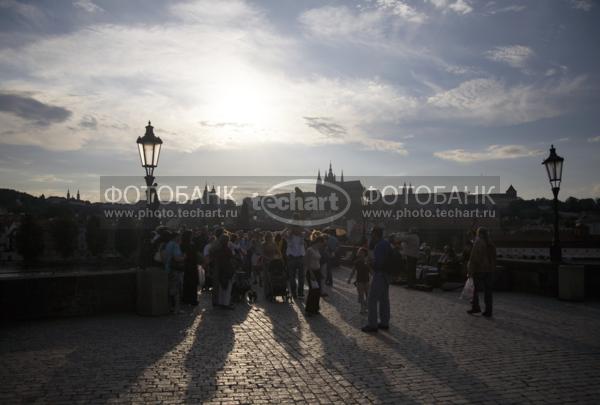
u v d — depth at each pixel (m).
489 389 6.60
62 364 7.77
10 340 9.58
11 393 6.37
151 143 14.11
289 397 6.28
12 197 175.00
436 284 18.88
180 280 13.32
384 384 6.80
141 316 12.56
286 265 17.17
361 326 11.23
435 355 8.42
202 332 10.46
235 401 6.14
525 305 14.35
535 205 133.88
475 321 11.74
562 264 16.05
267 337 9.95
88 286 12.70
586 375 7.23
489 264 12.45
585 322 11.56
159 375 7.20
